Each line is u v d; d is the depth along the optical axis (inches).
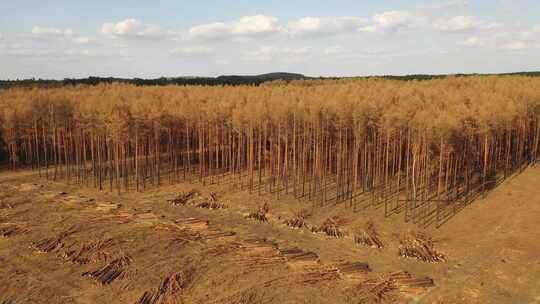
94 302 711.7
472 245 928.9
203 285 768.3
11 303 705.6
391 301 704.4
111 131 1457.9
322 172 1501.0
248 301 705.6
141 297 712.4
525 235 938.1
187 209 1267.2
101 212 1218.0
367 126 1306.6
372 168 1504.7
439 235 1008.2
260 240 983.6
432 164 1325.0
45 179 1642.5
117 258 878.4
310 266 838.5
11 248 944.9
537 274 767.7
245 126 1505.9
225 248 937.5
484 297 701.3
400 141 1251.2
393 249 935.0
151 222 1127.6
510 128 1386.6
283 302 703.7
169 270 829.8
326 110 1357.0
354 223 1104.8
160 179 1635.1
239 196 1381.6
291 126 1445.6
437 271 815.1
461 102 1397.6
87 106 1600.6
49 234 1034.1
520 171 1477.6
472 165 1453.0
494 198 1229.1
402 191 1354.6
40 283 779.4
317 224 1113.4
